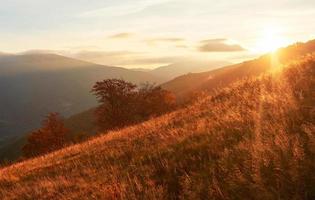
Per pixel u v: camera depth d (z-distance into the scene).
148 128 17.11
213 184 7.26
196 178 8.04
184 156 9.56
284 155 6.91
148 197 8.24
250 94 13.59
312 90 10.59
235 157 7.98
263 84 13.83
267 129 8.73
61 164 16.86
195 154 9.44
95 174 12.02
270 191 6.21
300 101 9.95
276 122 9.02
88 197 9.82
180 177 8.53
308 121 8.39
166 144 11.50
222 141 9.30
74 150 20.91
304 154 6.68
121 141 16.70
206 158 8.82
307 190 5.97
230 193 6.86
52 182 13.15
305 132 7.72
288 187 6.15
